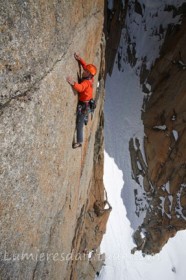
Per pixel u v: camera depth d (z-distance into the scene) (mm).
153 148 25734
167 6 27078
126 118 26953
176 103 24297
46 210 6188
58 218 7531
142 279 23672
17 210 4637
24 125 4449
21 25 3965
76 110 7340
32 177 5035
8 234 4461
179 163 24703
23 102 4332
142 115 26844
